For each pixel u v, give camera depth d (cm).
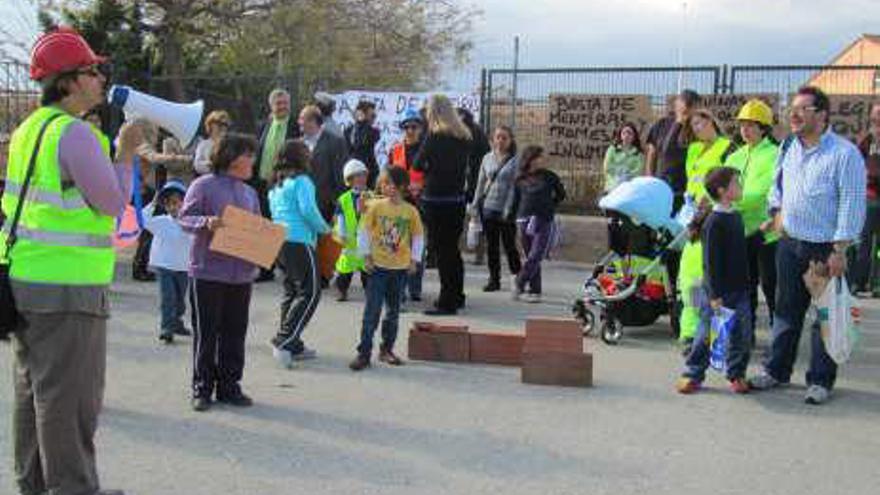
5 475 509
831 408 675
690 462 557
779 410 667
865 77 1270
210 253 628
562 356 716
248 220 629
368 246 746
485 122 1462
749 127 795
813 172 677
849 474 544
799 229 686
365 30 2517
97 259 427
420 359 786
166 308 826
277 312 970
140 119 450
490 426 615
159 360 765
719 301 700
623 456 564
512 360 778
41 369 422
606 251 1384
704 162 843
